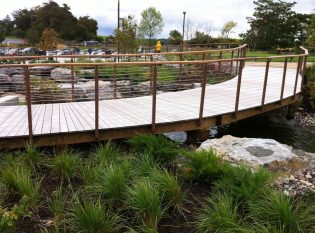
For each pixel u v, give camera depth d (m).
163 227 2.83
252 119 9.60
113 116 6.20
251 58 7.05
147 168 3.59
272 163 4.13
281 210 2.66
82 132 5.28
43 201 3.16
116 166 3.43
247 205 2.92
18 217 2.75
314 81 11.35
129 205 2.93
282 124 9.55
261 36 39.81
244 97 8.48
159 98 8.05
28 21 61.25
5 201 3.12
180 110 6.83
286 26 39.28
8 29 62.06
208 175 3.55
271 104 8.12
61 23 55.41
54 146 5.16
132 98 8.02
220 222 2.65
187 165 3.80
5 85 9.24
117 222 2.79
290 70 15.02
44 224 2.80
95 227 2.62
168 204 3.07
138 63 5.46
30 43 41.03
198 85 10.39
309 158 4.62
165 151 3.98
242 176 3.22
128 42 19.12
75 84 10.15
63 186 3.49
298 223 2.62
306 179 4.11
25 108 6.79
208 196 3.32
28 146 4.41
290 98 9.07
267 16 39.47
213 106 7.31
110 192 3.08
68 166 3.67
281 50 32.66
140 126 5.67
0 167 3.72
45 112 6.45
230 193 3.05
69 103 7.31
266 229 2.48
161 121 5.91
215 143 4.75
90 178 3.45
